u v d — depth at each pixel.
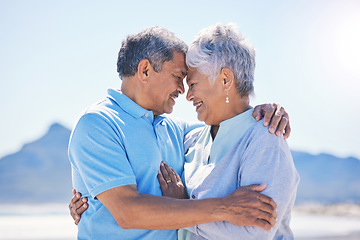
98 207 2.52
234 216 2.32
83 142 2.52
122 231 2.49
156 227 2.39
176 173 2.68
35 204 36.84
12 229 16.72
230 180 2.49
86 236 2.55
